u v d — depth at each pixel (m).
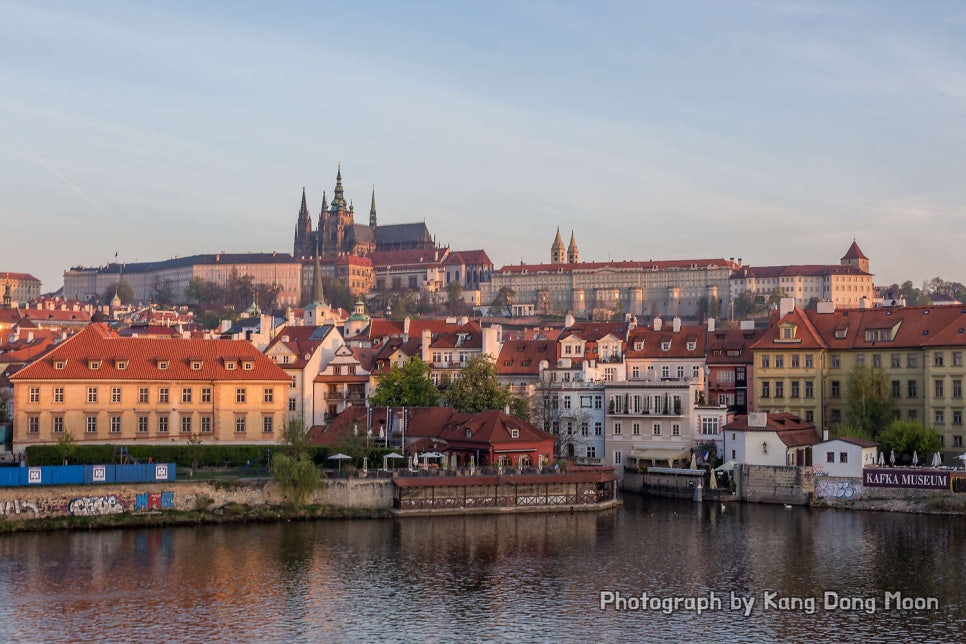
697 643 102.81
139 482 151.38
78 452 166.50
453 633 104.94
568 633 105.38
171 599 114.56
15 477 145.12
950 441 183.25
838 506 170.12
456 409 190.75
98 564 127.69
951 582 122.31
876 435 186.25
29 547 135.62
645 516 162.12
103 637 102.50
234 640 102.25
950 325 187.38
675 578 124.50
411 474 161.50
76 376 180.88
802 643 102.81
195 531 146.88
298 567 127.88
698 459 187.50
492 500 163.38
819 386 195.38
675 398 190.75
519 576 125.06
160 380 184.38
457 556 134.12
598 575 125.69
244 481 155.50
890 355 192.12
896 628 107.06
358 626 106.56
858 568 128.62
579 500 167.88
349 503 158.75
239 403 187.62
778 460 176.25
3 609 110.38
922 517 160.75
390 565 129.25
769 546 140.25
